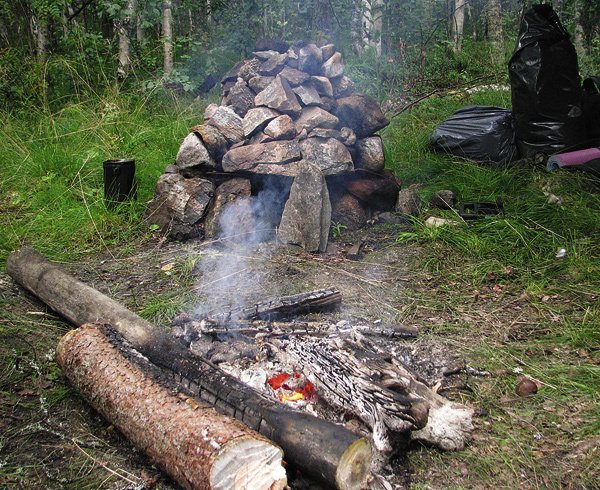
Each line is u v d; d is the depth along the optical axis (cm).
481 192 552
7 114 729
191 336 319
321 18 1017
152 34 1065
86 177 596
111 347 283
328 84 504
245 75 518
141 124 717
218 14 966
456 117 656
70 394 297
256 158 479
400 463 253
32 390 301
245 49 922
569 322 357
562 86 565
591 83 600
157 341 297
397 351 325
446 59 997
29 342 341
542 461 252
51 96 790
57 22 890
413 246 473
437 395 275
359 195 517
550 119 572
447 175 601
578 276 408
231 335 325
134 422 245
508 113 630
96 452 259
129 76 864
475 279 418
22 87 771
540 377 306
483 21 1369
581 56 897
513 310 378
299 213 473
